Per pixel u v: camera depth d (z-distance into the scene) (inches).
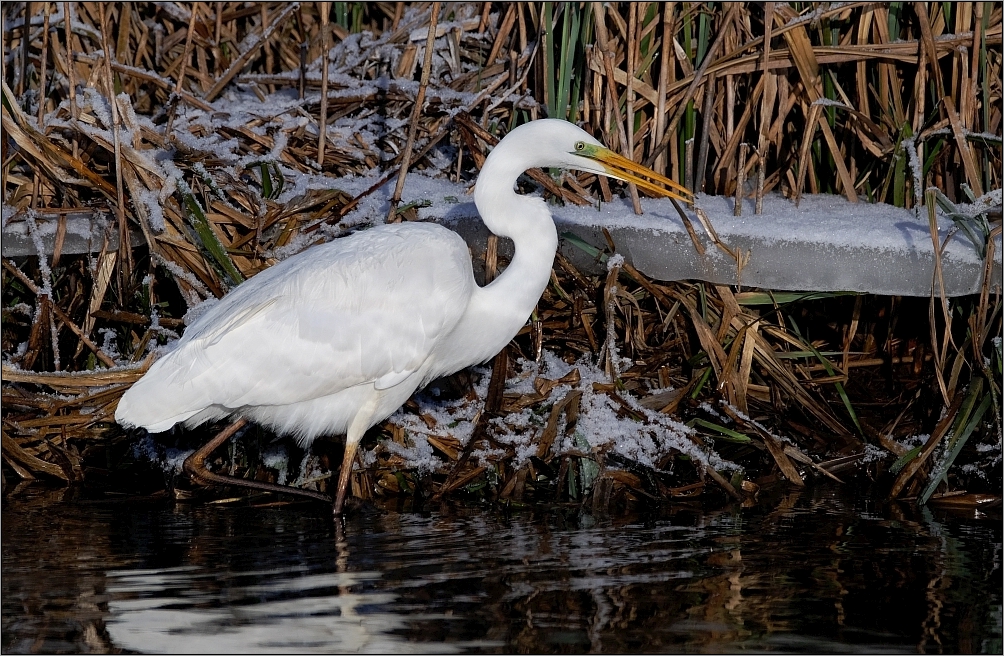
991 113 439.8
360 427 343.0
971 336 374.0
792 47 425.1
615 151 431.8
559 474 359.6
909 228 387.5
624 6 456.4
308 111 478.9
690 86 423.5
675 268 393.1
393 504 356.2
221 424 391.9
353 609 235.1
